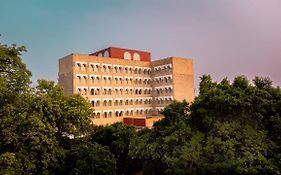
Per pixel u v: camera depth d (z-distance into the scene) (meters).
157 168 35.03
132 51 89.62
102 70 80.81
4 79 32.91
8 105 32.78
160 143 33.47
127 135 45.75
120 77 84.38
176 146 31.48
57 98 40.31
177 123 33.41
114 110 82.12
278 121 30.30
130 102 86.25
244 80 33.41
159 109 88.44
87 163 36.69
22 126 33.38
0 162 28.84
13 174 30.00
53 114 37.41
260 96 31.67
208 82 36.94
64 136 42.47
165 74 86.88
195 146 30.27
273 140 30.81
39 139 33.56
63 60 80.19
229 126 30.19
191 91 88.81
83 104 42.88
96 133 49.06
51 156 36.09
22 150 33.41
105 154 38.75
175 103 36.81
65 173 38.72
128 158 45.31
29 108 35.22
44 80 41.44
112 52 85.06
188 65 88.81
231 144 28.73
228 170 27.06
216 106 31.38
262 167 26.25
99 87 79.81
